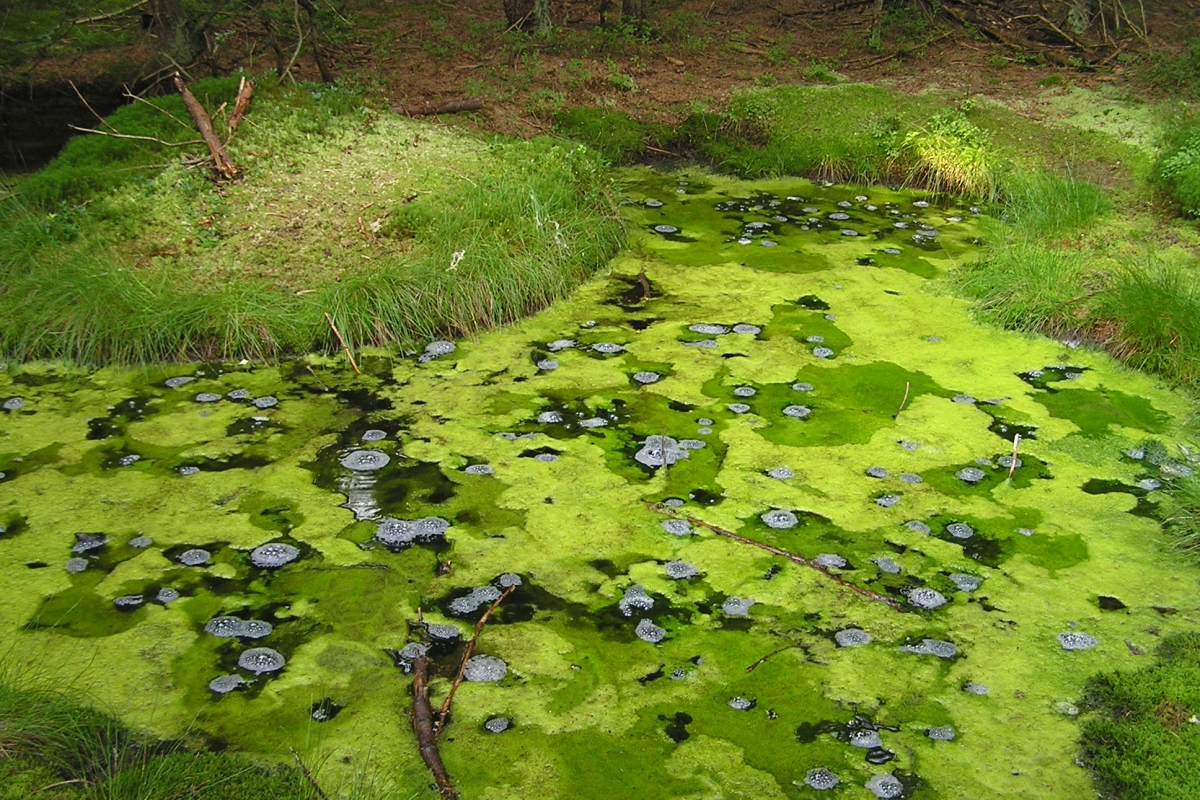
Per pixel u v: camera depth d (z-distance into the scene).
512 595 4.09
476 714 3.51
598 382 5.67
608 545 4.38
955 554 4.36
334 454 4.96
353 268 6.37
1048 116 9.35
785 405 5.47
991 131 9.12
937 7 11.87
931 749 3.40
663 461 4.95
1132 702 3.57
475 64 10.29
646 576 4.21
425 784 3.22
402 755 3.33
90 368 5.70
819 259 7.36
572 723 3.48
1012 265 6.75
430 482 4.77
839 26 12.09
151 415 5.27
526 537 4.42
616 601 4.07
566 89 9.92
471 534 4.43
